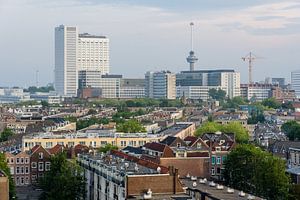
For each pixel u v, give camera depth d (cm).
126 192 19900
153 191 19975
